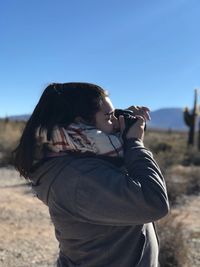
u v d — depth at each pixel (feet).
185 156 89.30
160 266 25.55
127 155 9.12
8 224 36.99
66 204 9.08
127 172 9.02
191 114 112.57
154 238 9.55
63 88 9.50
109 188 8.73
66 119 9.22
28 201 47.09
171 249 25.89
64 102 9.28
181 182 56.54
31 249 30.27
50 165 9.26
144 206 8.66
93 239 9.09
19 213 40.98
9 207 42.93
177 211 45.75
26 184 57.93
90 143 9.07
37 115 9.47
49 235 34.73
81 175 8.89
